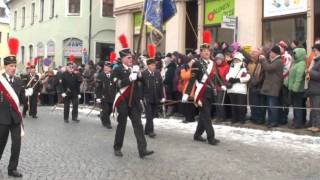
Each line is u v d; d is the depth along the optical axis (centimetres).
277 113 1261
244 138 1177
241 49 1369
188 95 1098
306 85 1209
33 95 1825
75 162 917
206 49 1099
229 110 1422
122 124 977
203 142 1139
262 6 1742
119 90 970
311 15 1553
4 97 796
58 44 3616
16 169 807
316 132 1162
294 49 1225
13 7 4856
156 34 1383
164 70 1623
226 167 869
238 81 1326
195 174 816
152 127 1225
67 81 1648
